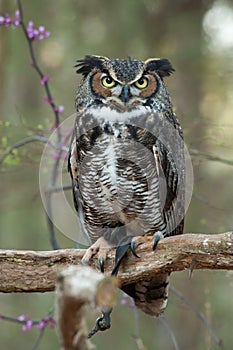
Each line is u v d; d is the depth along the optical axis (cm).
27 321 1087
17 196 1811
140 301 930
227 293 1459
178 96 1697
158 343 1784
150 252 789
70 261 813
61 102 1691
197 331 1788
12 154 1163
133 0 1711
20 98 1923
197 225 1482
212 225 1302
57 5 1723
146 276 802
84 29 1727
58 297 480
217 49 1695
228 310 1481
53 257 805
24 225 1911
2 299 1828
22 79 1916
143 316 1783
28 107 1922
